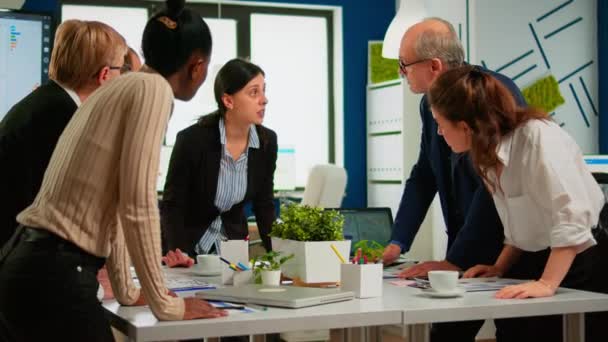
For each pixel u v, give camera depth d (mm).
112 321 1936
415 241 6773
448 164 3061
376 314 1868
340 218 2375
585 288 2486
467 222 2723
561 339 2635
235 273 2354
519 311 2004
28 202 2158
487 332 5492
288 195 7457
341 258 2303
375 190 7738
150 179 1724
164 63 1938
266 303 1950
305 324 1801
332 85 8109
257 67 3297
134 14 7535
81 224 1754
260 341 2422
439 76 2332
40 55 4316
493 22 6586
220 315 1796
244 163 3350
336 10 8039
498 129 2250
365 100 7984
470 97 2232
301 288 2137
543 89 6684
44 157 2143
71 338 1736
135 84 1770
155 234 1729
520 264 2600
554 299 2072
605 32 6773
